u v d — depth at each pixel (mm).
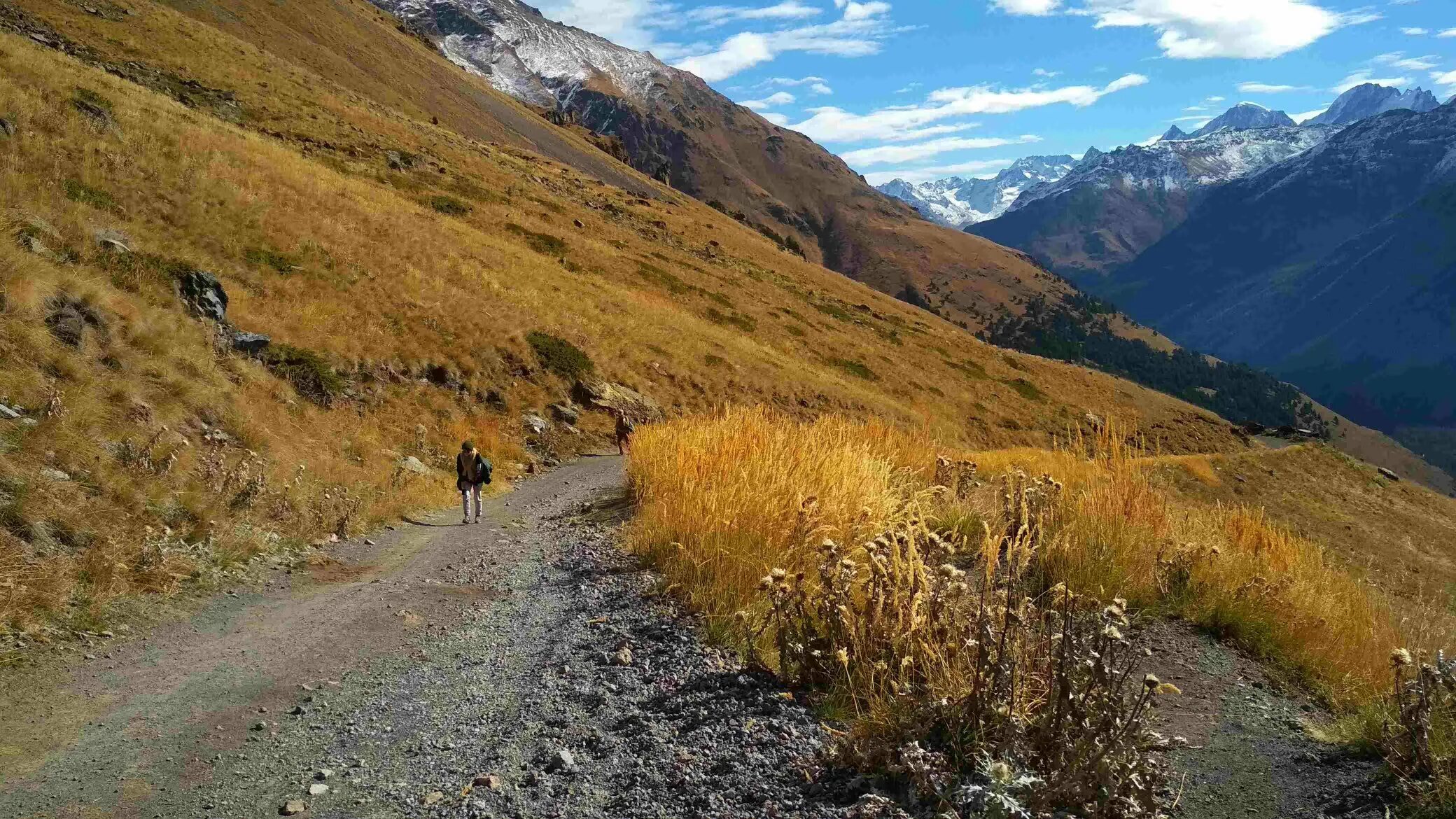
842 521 6520
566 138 161250
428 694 5035
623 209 85312
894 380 55625
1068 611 3502
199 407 12445
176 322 14781
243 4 106062
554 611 6613
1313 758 3504
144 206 20312
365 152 54406
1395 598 7270
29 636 5805
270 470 11938
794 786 3311
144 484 8953
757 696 4219
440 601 7523
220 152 27297
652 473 11570
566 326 30688
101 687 5246
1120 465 7719
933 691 3504
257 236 22797
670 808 3281
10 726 4555
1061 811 2854
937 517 7363
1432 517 46750
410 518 13180
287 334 18828
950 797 2928
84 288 12516
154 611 6852
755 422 10742
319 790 3807
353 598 7719
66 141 20828
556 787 3594
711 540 6664
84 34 52938
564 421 24375
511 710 4590
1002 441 54812
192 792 3840
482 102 148250
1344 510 41781
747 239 113688
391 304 23547
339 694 5156
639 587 6824
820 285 94125
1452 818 2879
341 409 17469
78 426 9148
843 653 3898
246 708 4930
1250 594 5426
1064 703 3057
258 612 7223
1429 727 3391
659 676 4738
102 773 4051
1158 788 3049
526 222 54094
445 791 3689
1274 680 4539
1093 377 86000
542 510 13859
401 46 149250
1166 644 4988
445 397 21641
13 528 6938
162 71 53094
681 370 34062
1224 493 35219
